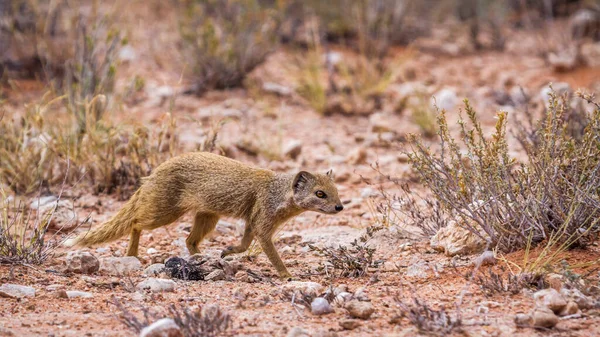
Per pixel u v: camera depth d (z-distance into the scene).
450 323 7.57
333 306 8.27
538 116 18.14
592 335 7.39
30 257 9.95
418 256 10.28
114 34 18.55
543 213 9.66
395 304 8.28
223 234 11.95
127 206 10.57
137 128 13.84
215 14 23.34
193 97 20.06
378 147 16.92
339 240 11.28
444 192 10.06
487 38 27.27
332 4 25.42
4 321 7.65
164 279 9.02
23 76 20.19
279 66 22.78
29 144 14.03
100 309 8.10
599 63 22.91
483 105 19.73
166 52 22.45
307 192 9.70
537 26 28.27
